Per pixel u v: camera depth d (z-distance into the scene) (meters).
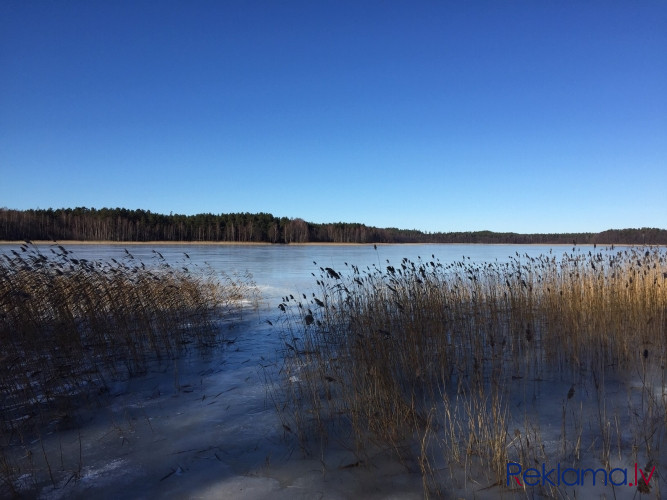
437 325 6.85
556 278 10.29
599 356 6.39
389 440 4.07
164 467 3.79
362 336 5.87
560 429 4.13
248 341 8.69
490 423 4.25
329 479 3.49
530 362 6.38
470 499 3.13
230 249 59.69
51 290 7.76
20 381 5.74
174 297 10.45
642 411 4.46
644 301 8.01
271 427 4.55
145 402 5.45
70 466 3.86
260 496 3.27
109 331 7.61
